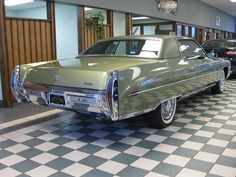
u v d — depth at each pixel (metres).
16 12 11.57
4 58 5.18
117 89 2.94
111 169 2.77
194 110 5.02
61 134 3.79
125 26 8.66
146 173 2.68
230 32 21.47
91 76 3.03
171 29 11.99
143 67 3.36
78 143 3.47
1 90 5.35
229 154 3.10
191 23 13.45
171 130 3.92
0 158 3.04
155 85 3.50
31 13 11.09
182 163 2.88
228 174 2.64
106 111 2.98
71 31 7.32
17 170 2.77
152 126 3.98
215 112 4.88
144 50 3.96
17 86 3.81
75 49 7.32
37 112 4.88
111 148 3.30
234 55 8.63
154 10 10.03
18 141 3.53
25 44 5.79
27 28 5.81
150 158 3.02
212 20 16.62
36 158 3.04
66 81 3.21
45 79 3.44
